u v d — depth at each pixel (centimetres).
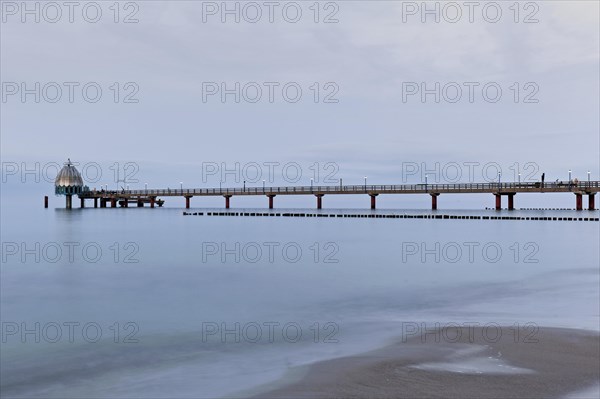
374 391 852
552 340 1146
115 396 906
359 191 10512
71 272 2805
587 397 790
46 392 936
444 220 9075
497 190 9506
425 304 1772
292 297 1991
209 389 920
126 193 14500
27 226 7631
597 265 2886
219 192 12194
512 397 795
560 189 9088
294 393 870
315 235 5769
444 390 838
